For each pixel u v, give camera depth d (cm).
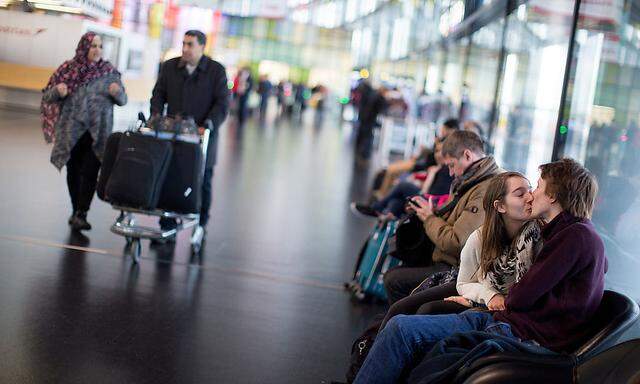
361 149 2002
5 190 916
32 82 1806
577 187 361
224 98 760
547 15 778
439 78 1811
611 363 332
